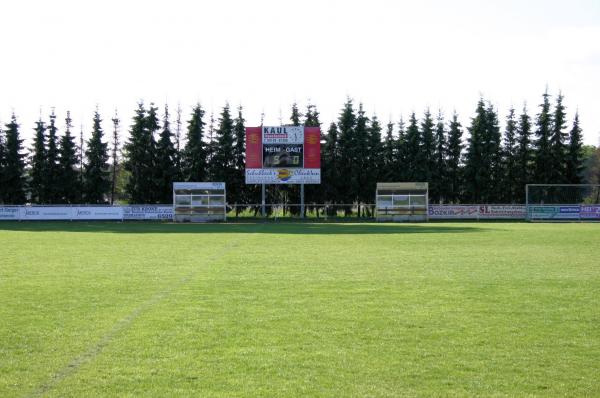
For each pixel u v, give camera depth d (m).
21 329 10.03
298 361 8.23
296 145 57.62
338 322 10.55
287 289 14.10
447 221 56.94
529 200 57.75
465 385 7.31
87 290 13.95
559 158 67.94
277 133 57.62
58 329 10.02
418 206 57.28
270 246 26.61
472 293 13.55
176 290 13.95
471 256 22.00
